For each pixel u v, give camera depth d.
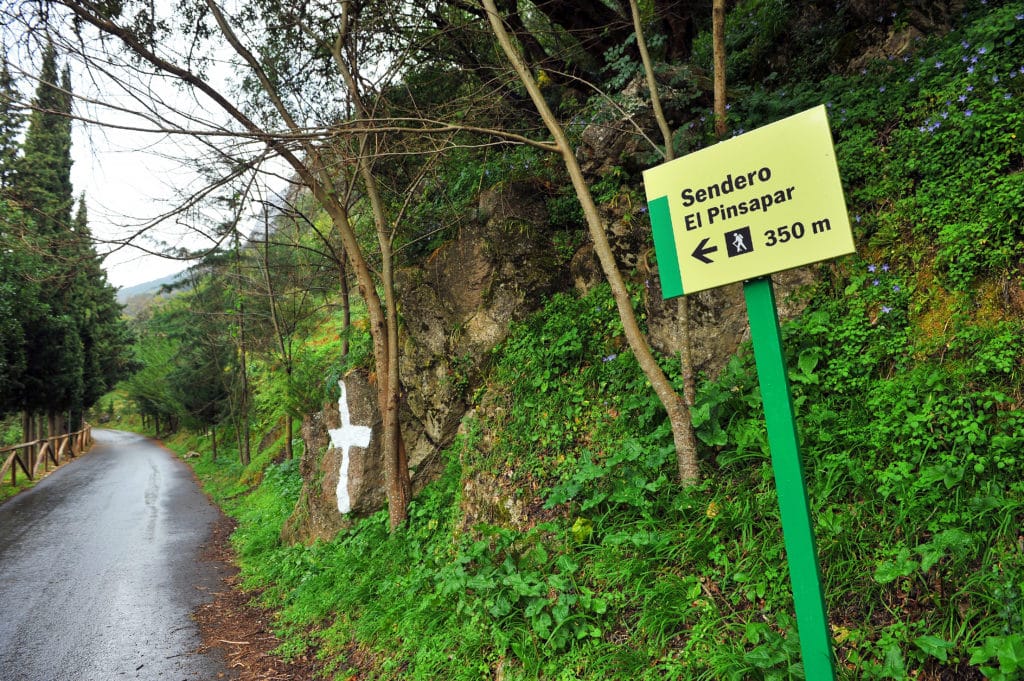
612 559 4.14
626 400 5.20
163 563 9.02
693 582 3.71
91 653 5.61
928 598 2.99
